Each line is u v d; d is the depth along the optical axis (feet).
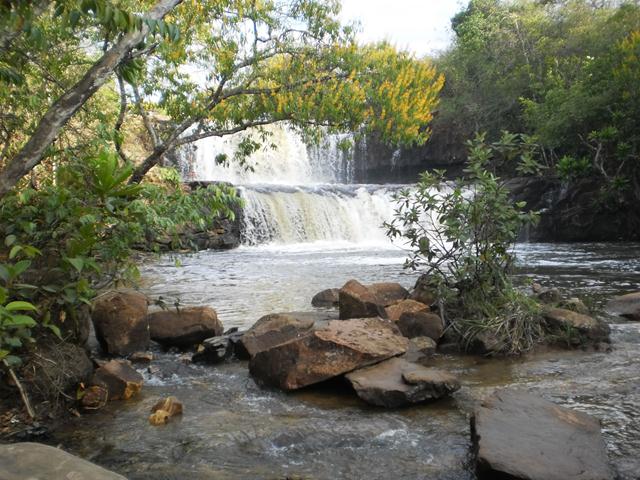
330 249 64.54
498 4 116.47
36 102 24.03
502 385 15.98
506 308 20.22
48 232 15.03
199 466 11.35
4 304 13.53
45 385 14.28
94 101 31.50
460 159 106.52
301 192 72.43
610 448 11.59
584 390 15.35
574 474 9.83
